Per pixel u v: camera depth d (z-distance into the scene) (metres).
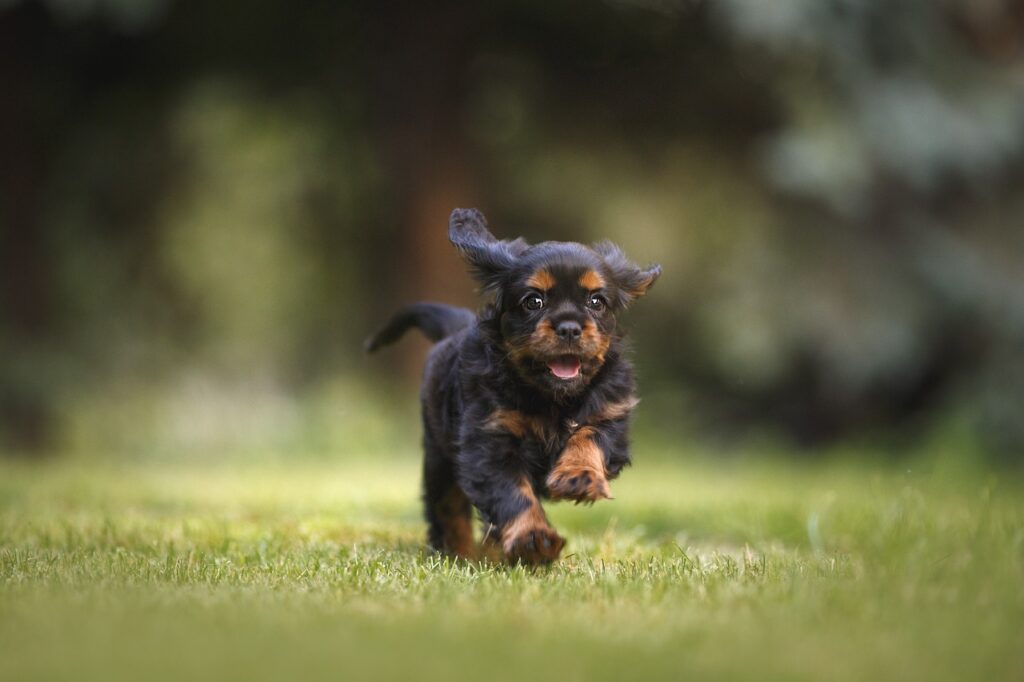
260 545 5.54
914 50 15.25
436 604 3.76
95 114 17.53
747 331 16.66
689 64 17.86
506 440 4.99
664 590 3.99
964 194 16.75
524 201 19.41
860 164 14.70
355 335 19.97
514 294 5.06
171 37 16.80
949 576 3.95
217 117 17.70
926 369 17.58
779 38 14.12
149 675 2.74
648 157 19.00
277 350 20.08
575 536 6.33
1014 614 3.52
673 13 17.17
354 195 18.91
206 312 19.55
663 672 2.82
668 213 18.67
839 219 16.72
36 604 3.62
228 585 4.18
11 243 16.22
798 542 6.17
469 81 18.30
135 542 5.79
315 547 5.63
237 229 18.75
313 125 18.28
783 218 17.12
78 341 18.05
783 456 18.11
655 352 19.73
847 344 16.41
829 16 14.38
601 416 5.08
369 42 17.61
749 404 19.47
